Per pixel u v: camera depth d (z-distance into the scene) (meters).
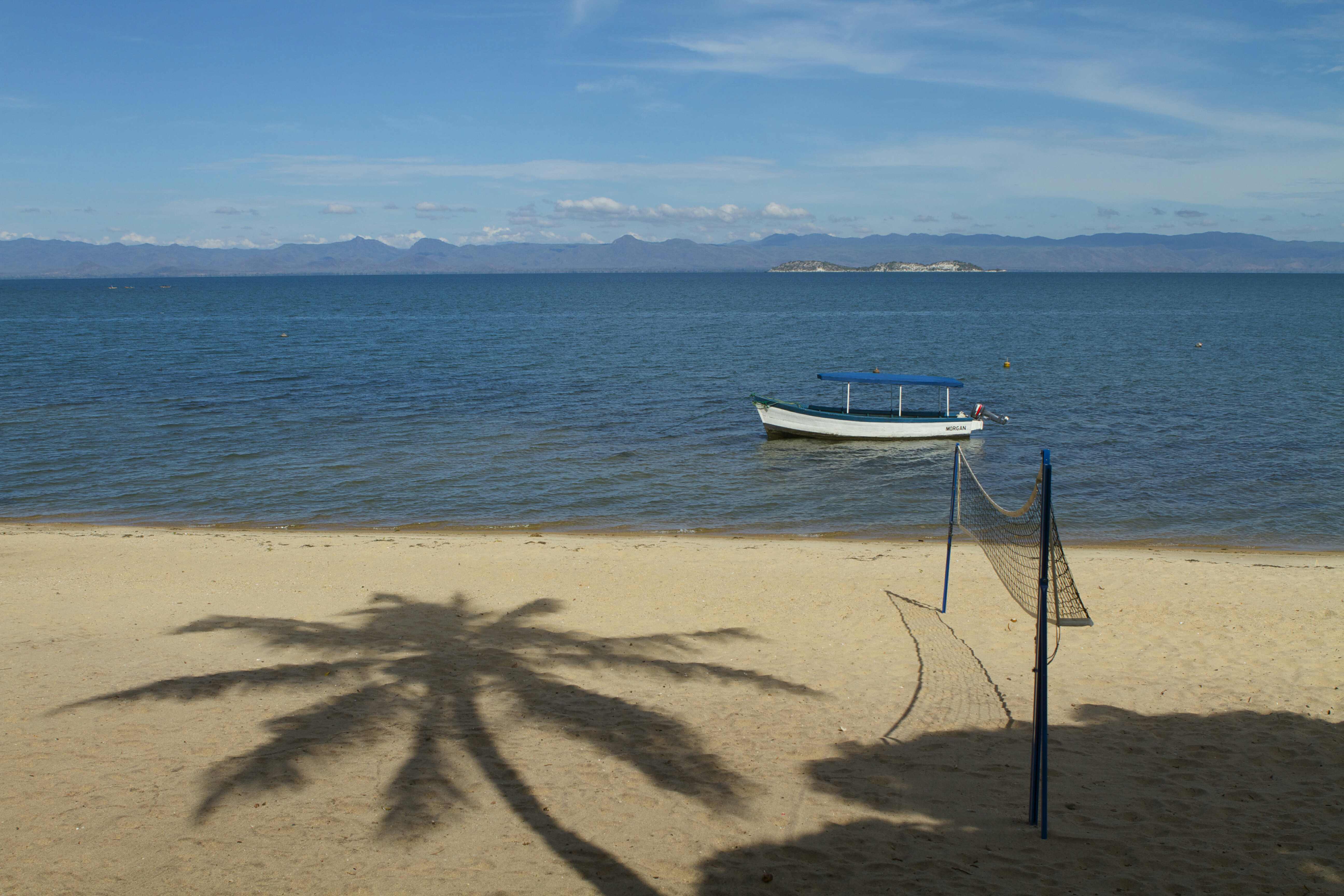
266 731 9.91
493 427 36.16
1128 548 20.42
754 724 10.32
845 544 20.56
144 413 38.53
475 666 12.24
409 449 31.94
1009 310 129.38
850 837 7.70
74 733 9.80
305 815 8.02
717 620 14.55
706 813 8.14
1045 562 7.62
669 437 34.53
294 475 27.95
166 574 17.28
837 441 33.69
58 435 33.56
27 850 7.36
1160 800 8.38
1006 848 7.51
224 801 8.26
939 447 32.75
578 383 49.38
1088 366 56.28
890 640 13.53
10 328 92.88
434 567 17.91
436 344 73.88
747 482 27.55
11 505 24.58
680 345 73.75
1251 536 21.59
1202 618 14.30
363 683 11.52
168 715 10.33
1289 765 9.09
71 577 17.00
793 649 13.12
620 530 22.48
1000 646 13.20
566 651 12.94
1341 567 17.83
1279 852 7.41
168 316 118.38
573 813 8.14
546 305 147.38
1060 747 9.62
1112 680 11.73
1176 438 33.31
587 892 6.82
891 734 10.03
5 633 13.52
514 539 20.86
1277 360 58.03
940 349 69.00
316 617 14.56
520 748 9.57
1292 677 11.69
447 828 7.83
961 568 17.89
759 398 33.66
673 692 11.36
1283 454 30.36
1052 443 33.00
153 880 6.96
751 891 6.85
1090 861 7.29
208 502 24.98
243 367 56.03
